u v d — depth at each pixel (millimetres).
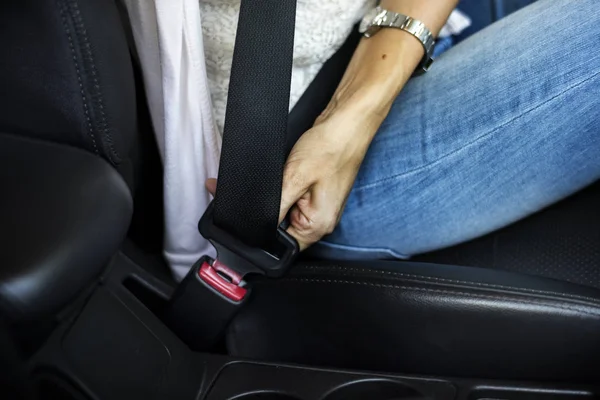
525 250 863
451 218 850
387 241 888
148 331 708
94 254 553
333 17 771
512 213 853
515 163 801
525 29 803
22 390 468
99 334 650
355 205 865
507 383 763
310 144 737
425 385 751
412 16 792
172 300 763
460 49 866
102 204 570
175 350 724
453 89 825
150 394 661
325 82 865
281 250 731
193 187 770
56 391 604
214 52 766
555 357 749
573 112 761
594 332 730
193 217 793
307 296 781
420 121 834
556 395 754
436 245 885
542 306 726
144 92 790
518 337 742
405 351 779
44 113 584
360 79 780
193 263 834
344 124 747
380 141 858
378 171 850
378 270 767
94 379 615
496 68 798
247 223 685
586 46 748
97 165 591
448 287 742
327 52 813
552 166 806
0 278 500
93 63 562
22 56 555
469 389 754
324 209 753
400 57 784
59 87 567
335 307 777
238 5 731
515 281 759
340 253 917
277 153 652
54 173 572
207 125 740
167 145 733
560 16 781
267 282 790
